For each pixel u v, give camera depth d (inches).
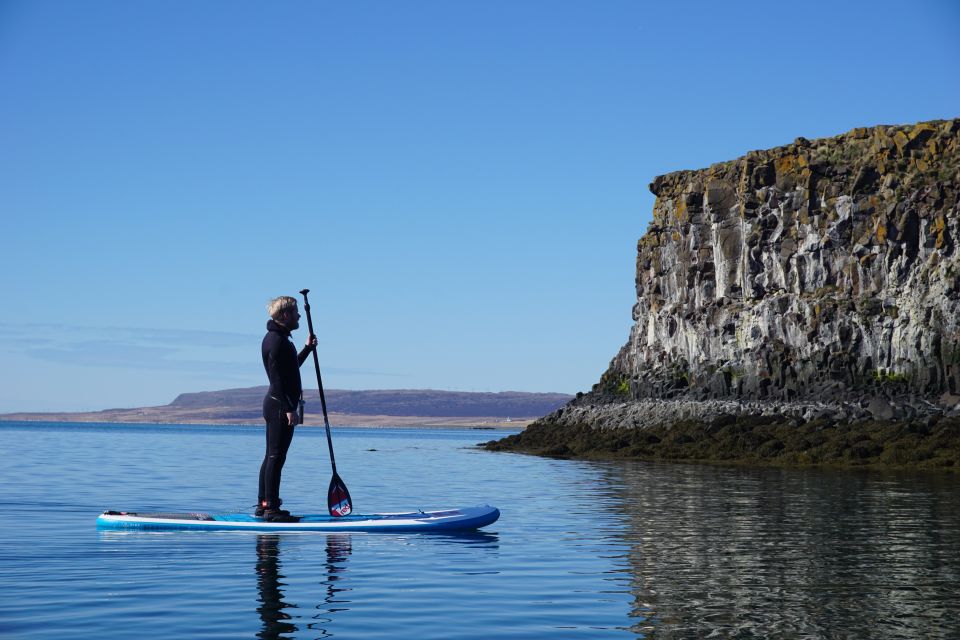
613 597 340.8
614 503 762.8
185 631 281.7
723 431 1824.6
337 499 559.8
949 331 1760.6
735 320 2128.4
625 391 2460.6
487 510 574.9
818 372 1935.3
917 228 1873.8
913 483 1039.6
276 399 530.0
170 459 1595.7
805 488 951.0
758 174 2133.4
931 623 298.0
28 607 313.3
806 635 282.0
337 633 282.7
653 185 2481.5
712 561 429.4
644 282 2492.6
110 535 504.4
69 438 3353.8
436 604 326.3
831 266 2003.0
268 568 398.0
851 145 2074.3
